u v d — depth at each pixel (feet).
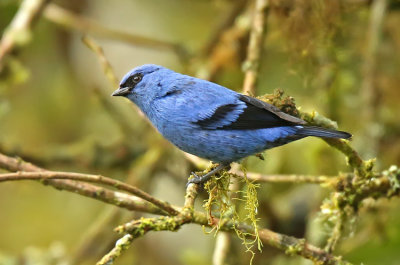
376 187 28.30
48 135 51.21
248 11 46.24
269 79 44.60
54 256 41.09
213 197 26.13
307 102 42.52
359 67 44.32
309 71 38.88
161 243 50.16
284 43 40.06
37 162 41.47
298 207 43.29
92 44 33.96
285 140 28.32
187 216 24.58
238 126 28.45
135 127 47.98
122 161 43.21
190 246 50.16
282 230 43.34
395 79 43.27
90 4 54.95
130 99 31.35
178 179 42.01
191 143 29.50
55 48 51.11
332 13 38.58
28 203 51.98
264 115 28.14
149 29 55.21
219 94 29.17
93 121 51.98
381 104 42.65
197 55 46.73
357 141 41.14
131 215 38.40
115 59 57.16
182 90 29.60
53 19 46.16
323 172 41.37
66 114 51.83
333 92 41.01
